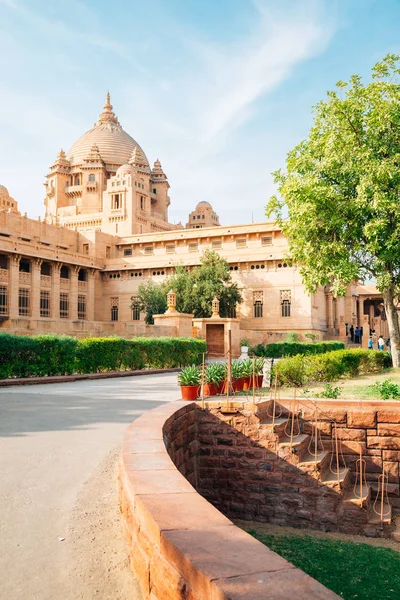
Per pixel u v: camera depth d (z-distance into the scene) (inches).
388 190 829.8
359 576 257.9
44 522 191.9
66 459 280.2
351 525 340.5
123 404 493.0
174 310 1573.6
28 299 2303.2
